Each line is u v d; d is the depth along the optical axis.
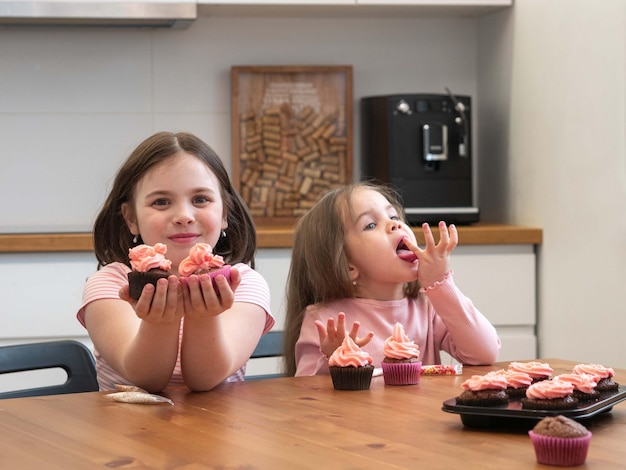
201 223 1.42
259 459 0.87
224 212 1.57
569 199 2.57
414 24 3.17
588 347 2.50
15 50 2.96
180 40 3.05
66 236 2.49
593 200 2.46
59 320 2.51
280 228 2.84
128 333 1.34
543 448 0.83
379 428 1.00
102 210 1.55
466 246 2.69
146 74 3.03
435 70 3.19
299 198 3.08
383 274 1.62
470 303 1.57
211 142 3.07
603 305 2.43
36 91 2.98
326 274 1.64
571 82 2.55
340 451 0.89
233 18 3.07
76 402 1.18
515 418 0.98
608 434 0.97
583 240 2.51
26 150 2.98
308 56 3.12
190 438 0.96
